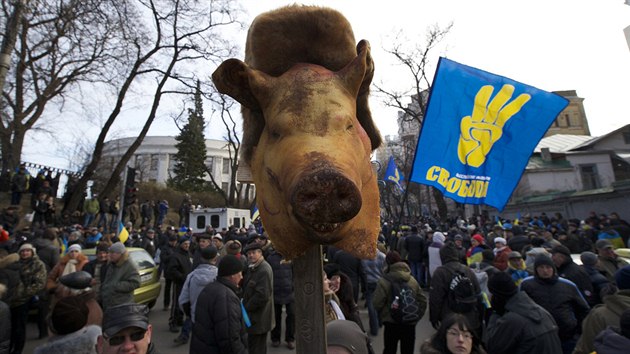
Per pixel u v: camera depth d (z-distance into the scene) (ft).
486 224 58.65
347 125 4.11
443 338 8.36
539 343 9.50
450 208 132.98
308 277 4.77
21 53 51.98
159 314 27.96
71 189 56.80
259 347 16.06
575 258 19.21
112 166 107.45
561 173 92.02
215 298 11.85
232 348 11.53
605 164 89.35
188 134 137.80
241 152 5.16
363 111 5.10
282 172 3.74
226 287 12.18
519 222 55.11
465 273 14.87
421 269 34.22
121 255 18.35
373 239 4.32
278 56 4.82
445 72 13.07
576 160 91.61
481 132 13.21
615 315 9.12
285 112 4.07
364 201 4.26
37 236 29.22
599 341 7.61
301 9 4.79
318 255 4.82
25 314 18.25
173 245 31.58
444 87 13.07
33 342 21.34
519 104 13.29
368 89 5.05
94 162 56.18
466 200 13.09
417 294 15.42
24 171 48.65
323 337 4.68
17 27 23.67
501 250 19.61
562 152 94.79
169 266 23.94
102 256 22.29
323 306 4.74
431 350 8.37
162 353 19.94
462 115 13.12
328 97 4.16
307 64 4.68
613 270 17.35
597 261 16.49
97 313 10.19
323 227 3.47
